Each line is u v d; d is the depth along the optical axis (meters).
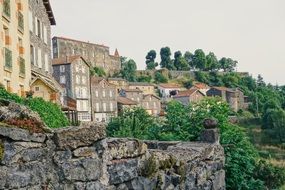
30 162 4.84
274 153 55.69
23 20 24.64
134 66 144.88
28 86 25.72
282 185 23.50
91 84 89.19
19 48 24.11
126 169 6.11
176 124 13.48
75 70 85.38
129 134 26.09
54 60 87.50
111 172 5.79
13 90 21.72
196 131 13.12
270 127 73.56
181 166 7.75
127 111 29.81
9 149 4.66
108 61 139.75
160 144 9.83
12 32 21.89
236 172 11.71
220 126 12.84
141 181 6.43
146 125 26.97
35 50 30.28
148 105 105.38
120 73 140.50
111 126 28.66
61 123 15.07
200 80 153.88
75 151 5.24
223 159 10.30
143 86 122.94
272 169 22.94
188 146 9.23
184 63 166.62
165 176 7.16
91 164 5.38
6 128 4.66
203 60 166.50
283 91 141.00
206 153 9.17
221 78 153.75
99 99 90.44
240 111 118.56
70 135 5.20
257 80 160.25
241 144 12.40
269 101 102.00
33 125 4.94
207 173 9.17
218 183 9.86
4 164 4.61
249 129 78.38
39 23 32.34
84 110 86.50
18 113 4.95
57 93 29.14
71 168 5.18
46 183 4.95
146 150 6.70
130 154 6.23
